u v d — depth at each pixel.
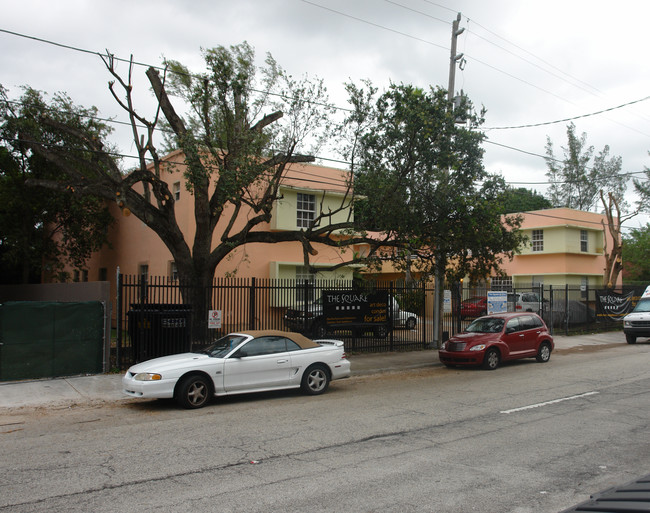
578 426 7.86
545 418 8.41
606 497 2.69
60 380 11.88
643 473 5.75
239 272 21.73
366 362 15.43
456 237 13.84
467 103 13.88
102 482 5.52
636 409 9.05
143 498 5.05
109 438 7.42
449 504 4.87
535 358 16.55
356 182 14.02
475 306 24.28
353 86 13.30
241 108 13.70
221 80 13.13
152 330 13.11
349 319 16.84
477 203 13.22
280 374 10.33
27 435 7.68
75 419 8.77
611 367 14.52
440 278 17.89
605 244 32.62
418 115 12.49
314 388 10.75
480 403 9.70
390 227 13.71
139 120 14.07
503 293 19.91
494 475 5.68
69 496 5.12
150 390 9.12
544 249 34.38
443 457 6.34
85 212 24.98
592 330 25.84
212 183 20.39
